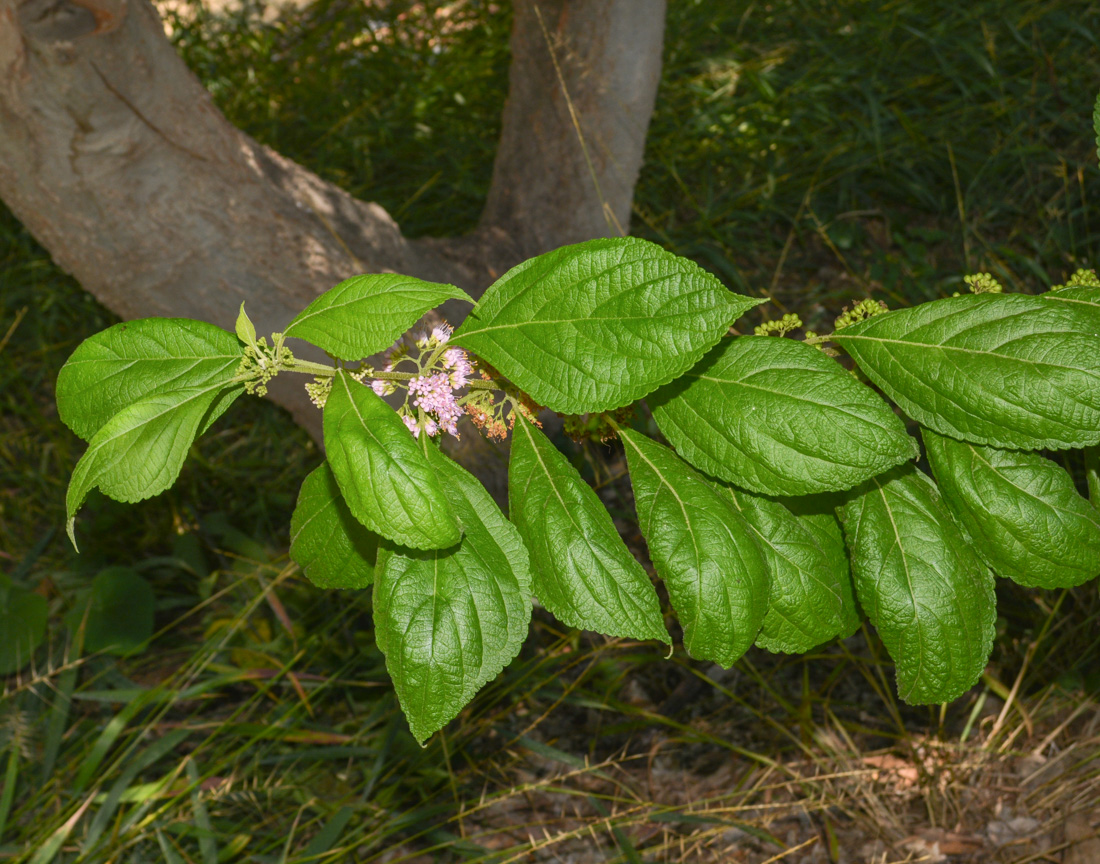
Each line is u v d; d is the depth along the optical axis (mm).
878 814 2568
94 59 2092
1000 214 4176
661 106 4621
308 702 2857
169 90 2234
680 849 2537
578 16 3051
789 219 4133
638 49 3053
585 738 2918
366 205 2967
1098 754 2484
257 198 2449
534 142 3279
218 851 2508
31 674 3074
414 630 709
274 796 2693
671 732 2908
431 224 4391
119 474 730
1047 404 746
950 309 797
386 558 732
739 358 794
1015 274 3830
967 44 4504
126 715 2646
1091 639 2809
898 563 818
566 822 2654
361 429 667
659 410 807
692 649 760
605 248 729
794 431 758
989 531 819
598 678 3004
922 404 792
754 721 2900
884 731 2822
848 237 4145
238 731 2801
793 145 4535
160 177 2291
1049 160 4180
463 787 2773
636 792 2725
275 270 2488
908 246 4066
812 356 779
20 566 3416
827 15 5062
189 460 3707
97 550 3549
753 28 5145
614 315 715
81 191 2250
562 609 766
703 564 762
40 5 2029
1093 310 790
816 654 3037
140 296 2451
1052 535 807
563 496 786
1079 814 2410
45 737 2863
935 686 816
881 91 4586
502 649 725
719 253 4168
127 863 2506
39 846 2443
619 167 3223
